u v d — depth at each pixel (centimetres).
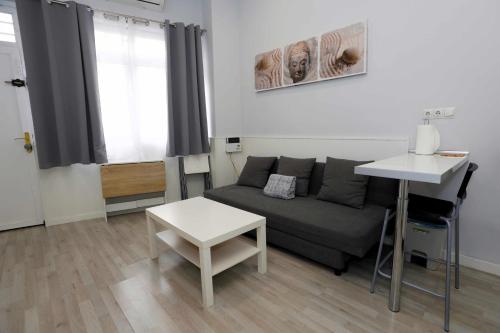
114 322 148
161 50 346
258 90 347
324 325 142
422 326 140
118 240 259
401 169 118
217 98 365
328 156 280
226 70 367
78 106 287
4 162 285
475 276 187
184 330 141
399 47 219
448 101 198
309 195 270
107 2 311
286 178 267
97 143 300
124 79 324
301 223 198
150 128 349
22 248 243
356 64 245
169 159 370
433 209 161
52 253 232
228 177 389
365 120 249
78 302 165
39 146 276
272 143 341
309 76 284
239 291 174
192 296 170
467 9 183
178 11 358
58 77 277
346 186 228
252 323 145
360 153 254
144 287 180
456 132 197
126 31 319
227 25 360
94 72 295
